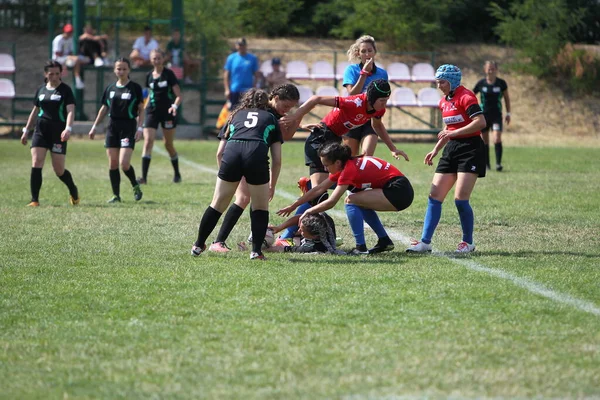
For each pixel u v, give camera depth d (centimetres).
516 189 4169
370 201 2383
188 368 1416
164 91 4272
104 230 2825
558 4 9388
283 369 1410
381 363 1441
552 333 1627
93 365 1435
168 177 4684
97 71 7469
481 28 10538
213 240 2659
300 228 2467
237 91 7050
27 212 3244
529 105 8812
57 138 3450
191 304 1814
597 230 2930
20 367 1426
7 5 9362
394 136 8088
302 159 5834
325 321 1691
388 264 2264
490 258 2378
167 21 7512
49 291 1928
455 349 1520
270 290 1934
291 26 10200
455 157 2477
